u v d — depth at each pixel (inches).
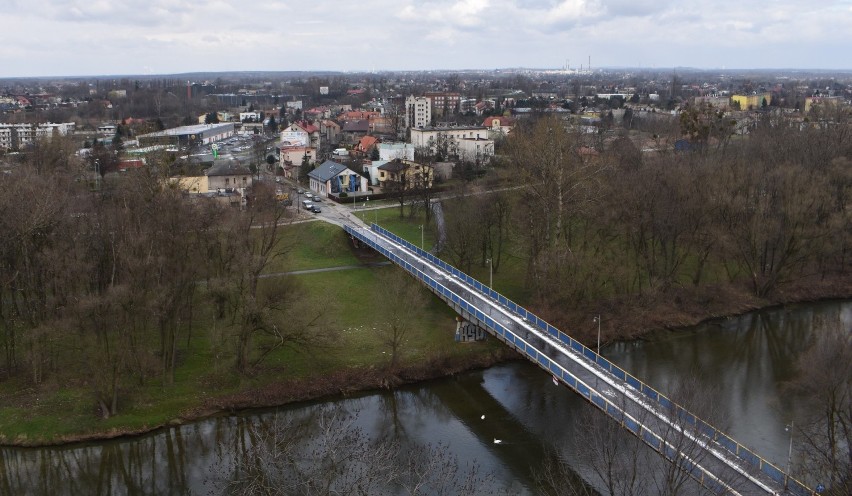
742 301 4067.4
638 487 1927.9
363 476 2017.7
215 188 6496.1
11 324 3016.7
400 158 7199.8
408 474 2191.2
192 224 3211.1
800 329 3754.9
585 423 2383.1
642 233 3924.7
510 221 4500.5
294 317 3006.9
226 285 2967.5
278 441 2327.8
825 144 5393.7
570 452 2468.0
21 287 2997.0
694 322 3818.9
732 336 3663.9
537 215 3954.2
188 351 3201.3
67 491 2342.5
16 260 2957.7
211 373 3016.7
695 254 4552.2
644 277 4190.5
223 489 2064.5
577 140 5408.5
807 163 4940.9
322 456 2273.6
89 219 3164.4
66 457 2518.5
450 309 3850.9
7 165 6003.9
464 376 3191.4
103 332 2699.3
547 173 3927.2
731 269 4443.9
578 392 2516.0
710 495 1867.6
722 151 6087.6
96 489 2351.1
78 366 2997.0
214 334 3164.4
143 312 2856.8
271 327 3043.8
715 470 1964.8
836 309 4050.2
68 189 4094.5
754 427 2610.7
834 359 2413.9
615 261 3902.6
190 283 3046.3
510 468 2384.4
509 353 3388.3
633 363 3292.3
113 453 2549.2
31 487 2363.4
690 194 4040.4
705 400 2340.1
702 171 4355.3
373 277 4330.7
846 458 2154.3
